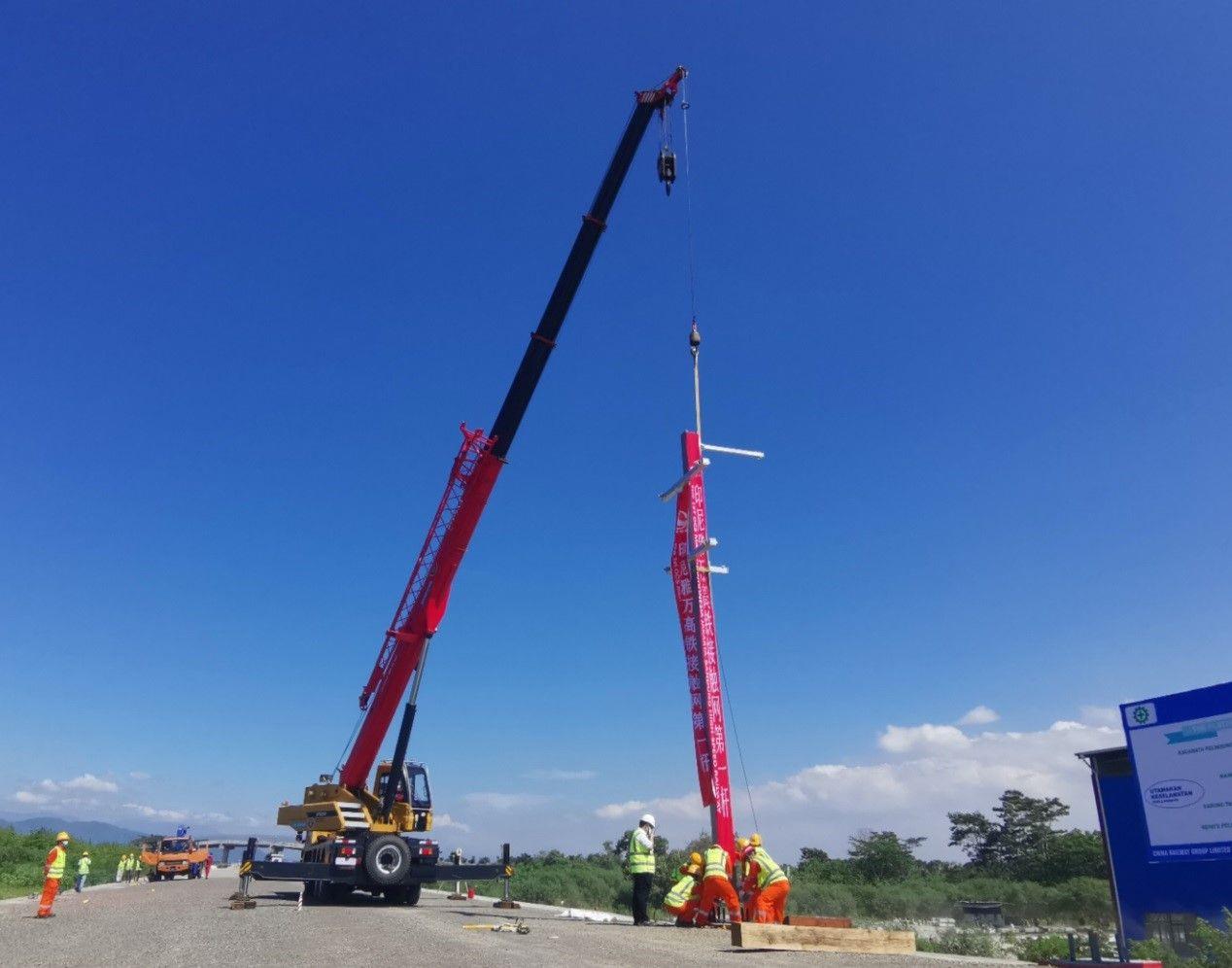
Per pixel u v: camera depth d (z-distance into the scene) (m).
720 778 17.81
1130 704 17.36
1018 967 11.94
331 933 14.92
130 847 70.44
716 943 14.17
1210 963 14.45
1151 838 16.66
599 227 23.08
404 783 25.00
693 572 19.02
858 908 44.34
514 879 44.09
